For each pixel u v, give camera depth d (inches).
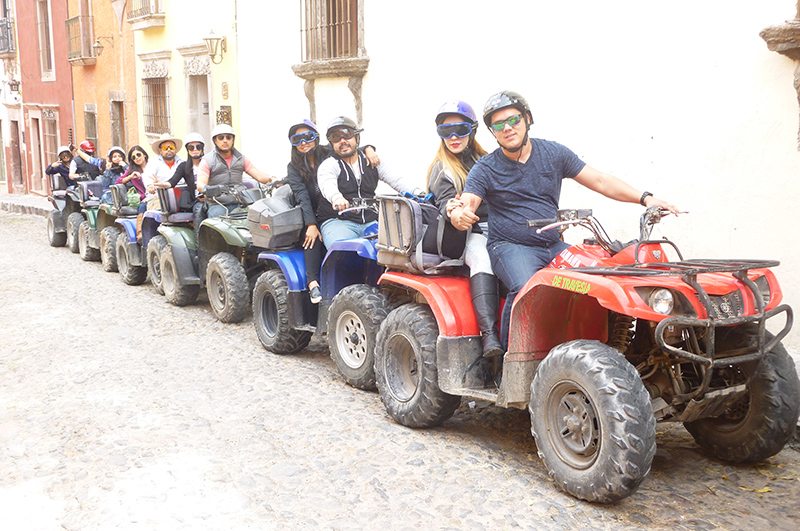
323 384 220.1
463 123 181.3
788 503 144.7
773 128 212.8
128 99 751.1
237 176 324.2
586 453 141.2
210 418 191.2
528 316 157.0
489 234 172.2
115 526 135.9
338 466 161.0
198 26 586.2
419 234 179.0
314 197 243.4
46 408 200.8
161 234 358.0
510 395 158.9
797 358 200.4
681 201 239.5
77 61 848.9
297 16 450.9
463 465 161.5
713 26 225.8
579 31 270.4
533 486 150.9
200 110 622.2
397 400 186.2
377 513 140.5
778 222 213.3
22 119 1061.1
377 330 204.2
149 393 211.6
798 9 200.4
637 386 134.8
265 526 135.6
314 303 236.1
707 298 134.6
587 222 155.1
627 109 254.8
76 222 506.0
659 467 161.3
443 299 174.1
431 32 344.8
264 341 256.5
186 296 330.3
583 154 273.7
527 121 161.5
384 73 379.9
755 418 152.9
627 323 156.9
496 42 309.0
